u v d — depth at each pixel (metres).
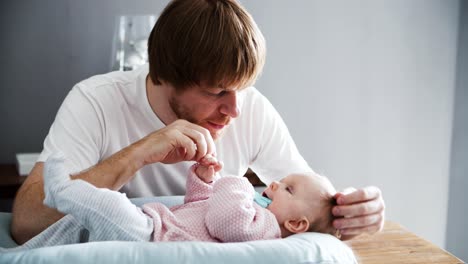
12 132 2.30
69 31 2.29
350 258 1.00
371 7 2.65
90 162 1.36
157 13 2.39
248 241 1.02
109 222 0.98
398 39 2.70
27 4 2.23
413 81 2.75
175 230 1.11
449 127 2.81
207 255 0.89
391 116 2.76
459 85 2.78
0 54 2.23
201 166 1.28
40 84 2.30
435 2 2.71
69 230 1.10
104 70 2.36
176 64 1.19
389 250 1.41
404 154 2.80
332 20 2.62
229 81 1.17
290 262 0.91
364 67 2.69
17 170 2.13
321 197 1.21
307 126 2.67
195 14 1.17
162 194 1.57
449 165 2.85
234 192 1.14
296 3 2.56
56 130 1.34
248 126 1.60
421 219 2.87
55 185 0.99
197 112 1.26
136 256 0.87
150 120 1.45
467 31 2.72
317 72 2.64
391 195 2.83
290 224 1.19
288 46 2.58
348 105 2.70
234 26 1.16
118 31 2.15
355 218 1.17
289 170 1.59
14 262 0.83
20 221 1.16
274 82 2.59
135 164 1.11
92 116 1.39
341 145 2.73
